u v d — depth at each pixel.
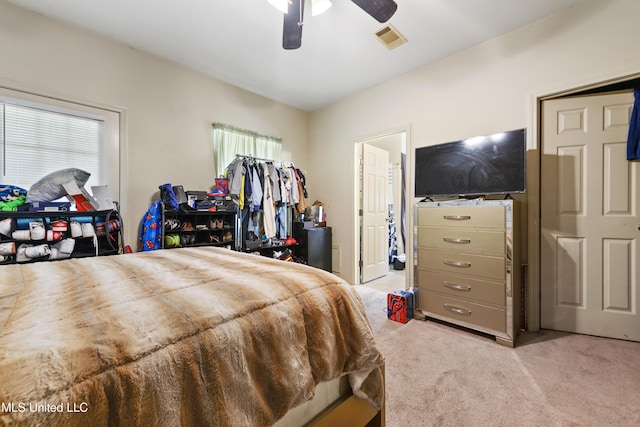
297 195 3.68
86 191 2.17
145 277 0.99
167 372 0.54
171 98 2.82
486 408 1.29
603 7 1.91
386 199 4.32
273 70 3.00
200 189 3.04
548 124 2.19
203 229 2.78
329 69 2.97
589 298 2.06
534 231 2.19
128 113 2.54
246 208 3.21
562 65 2.07
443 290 2.27
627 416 1.23
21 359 0.47
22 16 2.05
